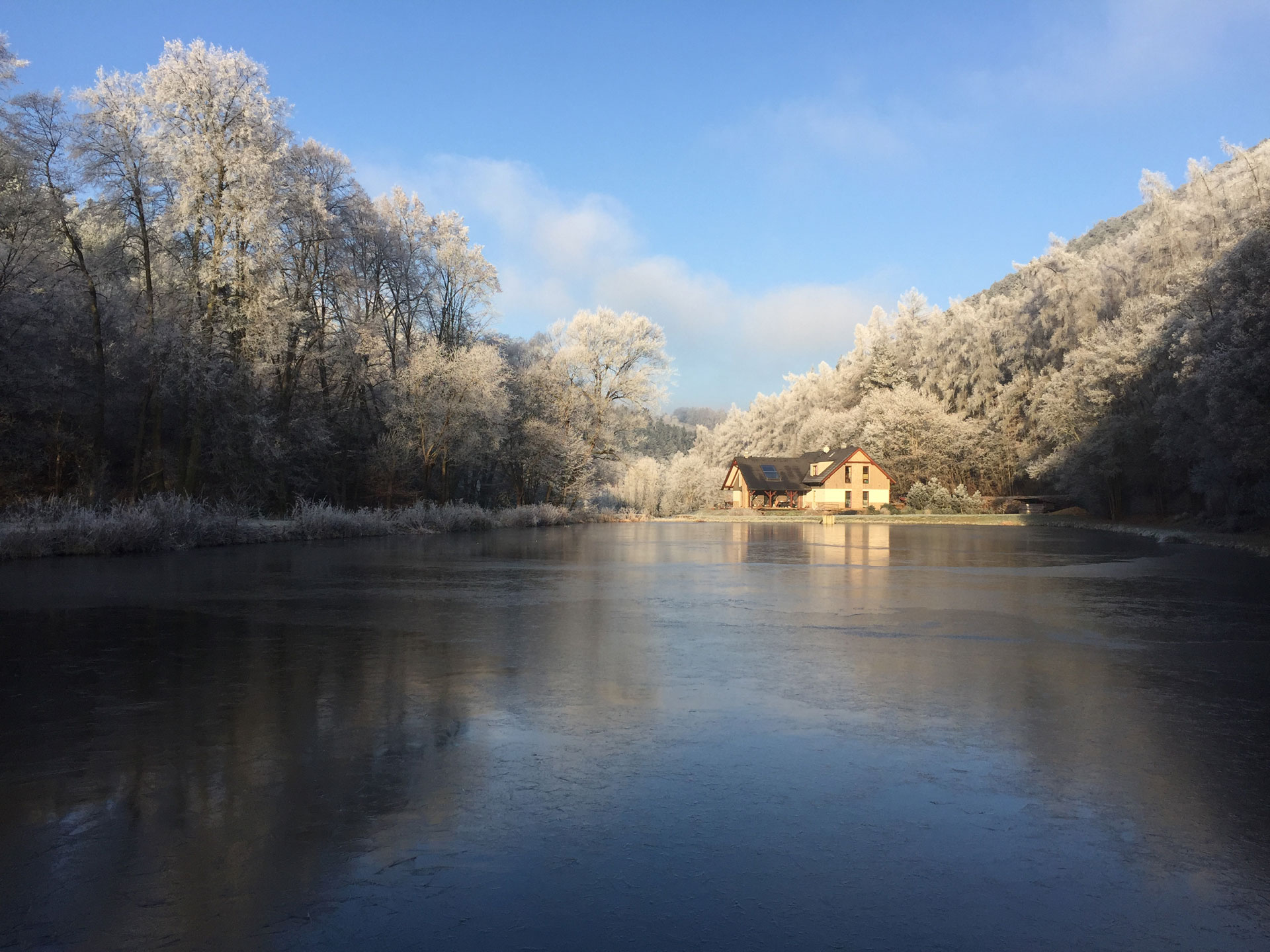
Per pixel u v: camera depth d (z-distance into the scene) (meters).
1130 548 31.41
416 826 4.55
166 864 4.08
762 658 9.45
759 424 124.12
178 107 27.89
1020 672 8.69
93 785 5.19
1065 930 3.51
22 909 3.64
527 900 3.74
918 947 3.36
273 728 6.46
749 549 30.00
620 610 13.46
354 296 37.56
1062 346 67.69
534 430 52.09
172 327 27.45
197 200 27.89
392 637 10.64
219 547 25.70
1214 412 31.61
